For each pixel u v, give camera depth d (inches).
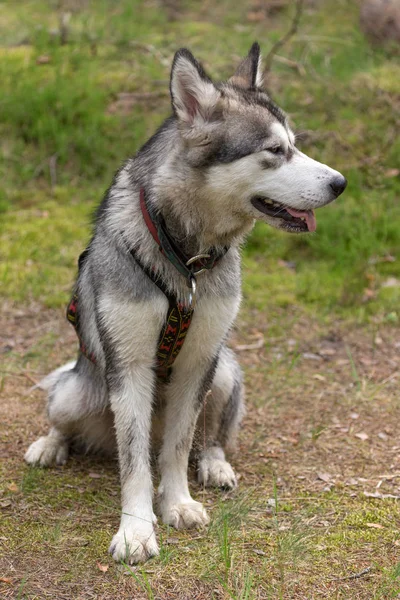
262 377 282.0
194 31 528.1
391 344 308.5
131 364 182.9
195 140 175.6
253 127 177.3
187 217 179.3
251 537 179.6
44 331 310.7
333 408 258.1
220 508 189.6
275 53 473.7
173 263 177.6
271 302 338.3
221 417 219.0
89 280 198.1
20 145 424.8
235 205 179.8
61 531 181.5
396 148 417.4
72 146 422.3
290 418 251.8
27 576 162.6
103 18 546.3
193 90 175.6
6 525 183.2
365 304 337.1
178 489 191.8
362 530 184.1
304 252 380.5
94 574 164.4
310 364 293.3
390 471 215.3
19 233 373.7
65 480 208.1
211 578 162.4
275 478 203.8
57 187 409.1
